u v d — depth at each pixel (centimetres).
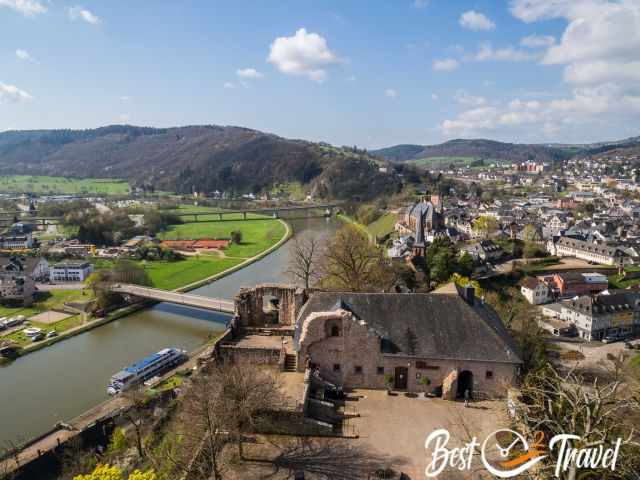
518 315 11431
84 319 15400
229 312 14562
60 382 11238
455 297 6334
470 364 5928
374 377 6156
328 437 5238
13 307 16812
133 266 18738
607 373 10962
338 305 6309
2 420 9656
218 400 5003
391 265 13888
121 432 7638
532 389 4806
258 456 4928
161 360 11581
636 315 15038
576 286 17500
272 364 6419
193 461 4772
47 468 7788
